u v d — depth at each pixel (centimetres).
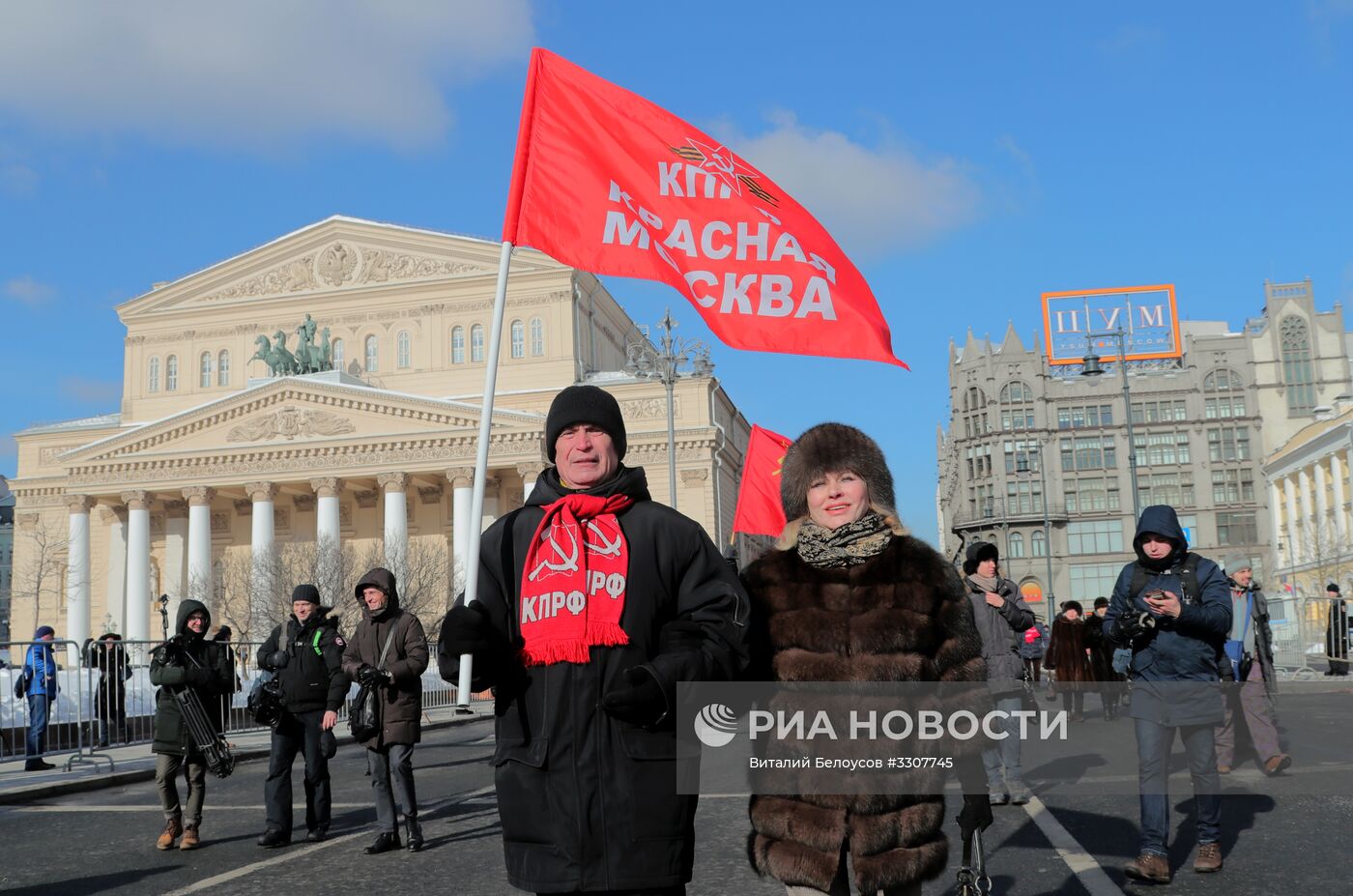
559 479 413
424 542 7931
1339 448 6700
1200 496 9500
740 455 9438
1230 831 880
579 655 377
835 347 778
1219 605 732
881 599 398
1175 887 698
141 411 8681
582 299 8412
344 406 7481
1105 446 9688
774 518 1454
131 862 945
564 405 414
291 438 7500
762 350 781
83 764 1798
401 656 965
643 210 789
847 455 424
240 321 8631
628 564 393
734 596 391
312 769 1025
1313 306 9662
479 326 8256
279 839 995
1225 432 9544
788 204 797
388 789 948
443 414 7312
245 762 1952
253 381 7881
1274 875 718
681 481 7562
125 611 7619
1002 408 9831
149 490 7675
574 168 798
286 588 6334
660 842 373
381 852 938
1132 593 763
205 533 7556
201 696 1006
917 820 396
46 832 1143
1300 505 7800
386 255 8494
